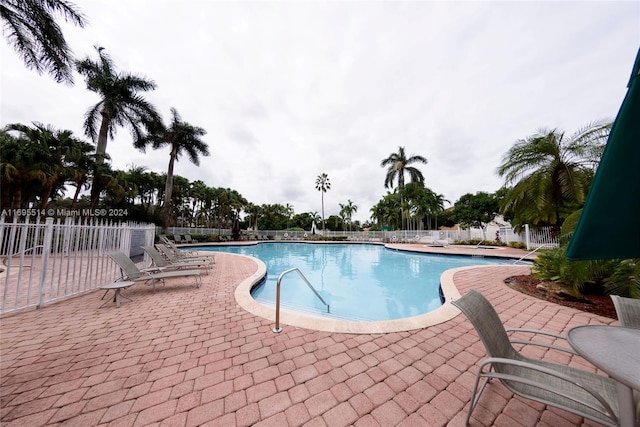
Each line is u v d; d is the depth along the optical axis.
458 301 1.73
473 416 1.70
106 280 5.36
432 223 38.41
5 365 2.25
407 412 1.74
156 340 2.79
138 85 14.98
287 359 2.41
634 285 3.67
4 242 8.35
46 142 12.24
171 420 1.65
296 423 1.64
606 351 1.32
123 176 17.36
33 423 1.61
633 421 1.12
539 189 9.48
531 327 3.24
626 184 1.41
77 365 2.28
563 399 1.47
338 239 27.30
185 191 31.05
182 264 6.74
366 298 6.30
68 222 4.27
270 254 15.76
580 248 1.55
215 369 2.24
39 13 7.49
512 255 11.00
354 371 2.21
